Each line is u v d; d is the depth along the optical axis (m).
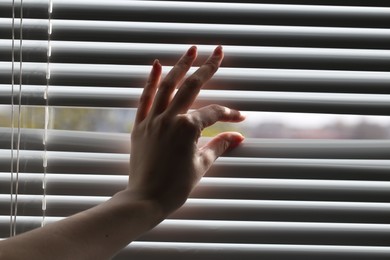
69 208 0.80
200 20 0.78
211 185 0.80
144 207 0.73
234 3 0.79
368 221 0.80
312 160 0.81
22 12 0.79
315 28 0.79
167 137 0.75
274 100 0.80
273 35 0.79
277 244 0.81
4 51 0.79
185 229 0.81
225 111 0.78
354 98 0.80
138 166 0.75
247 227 0.81
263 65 0.79
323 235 0.81
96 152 0.80
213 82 0.79
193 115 0.76
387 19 0.79
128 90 0.80
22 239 0.69
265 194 0.80
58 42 0.80
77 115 0.81
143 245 0.81
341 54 0.79
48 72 0.79
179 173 0.74
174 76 0.76
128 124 0.81
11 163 0.79
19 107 0.79
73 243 0.70
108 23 0.79
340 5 0.79
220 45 0.79
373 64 0.79
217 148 0.78
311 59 0.79
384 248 0.82
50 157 0.81
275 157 0.80
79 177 0.81
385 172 0.80
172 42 0.79
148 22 0.79
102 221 0.71
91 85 0.79
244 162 0.80
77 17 0.79
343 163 0.80
